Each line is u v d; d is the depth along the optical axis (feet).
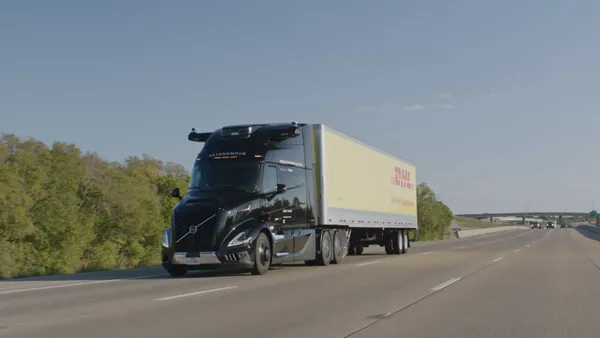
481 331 27.73
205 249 54.29
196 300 38.27
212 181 59.11
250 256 55.42
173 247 54.95
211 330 27.55
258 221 57.52
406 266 69.72
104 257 199.93
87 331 27.22
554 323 30.01
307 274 58.08
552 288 45.93
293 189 64.49
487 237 245.04
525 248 123.54
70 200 186.70
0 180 164.45
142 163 253.03
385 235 101.09
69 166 188.65
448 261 79.61
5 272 159.94
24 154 177.99
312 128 70.85
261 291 43.37
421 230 299.58
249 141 61.31
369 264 73.61
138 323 29.40
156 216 220.64
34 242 178.60
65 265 183.42
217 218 54.70
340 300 38.40
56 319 30.63
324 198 69.97
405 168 110.11
